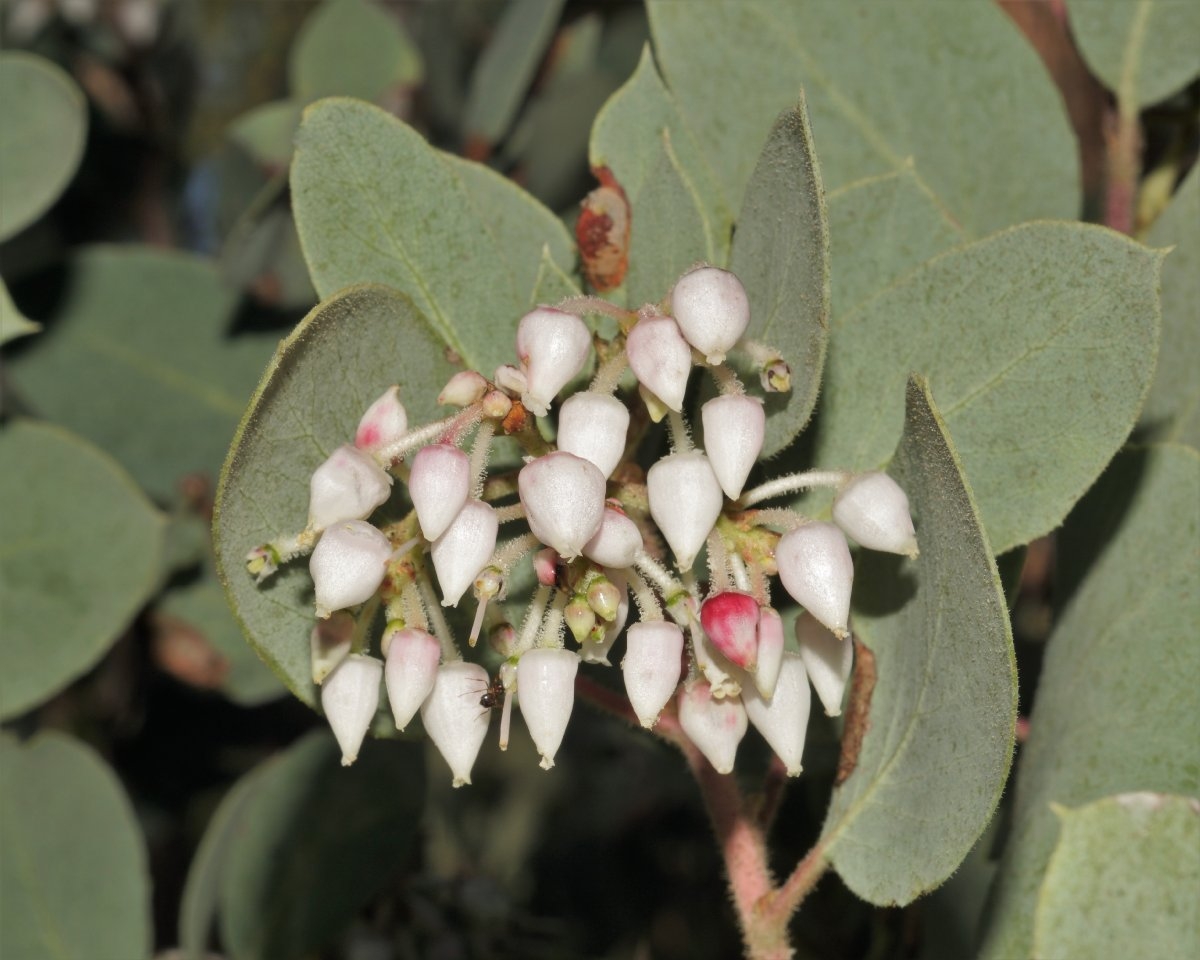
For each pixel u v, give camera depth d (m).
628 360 0.22
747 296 0.23
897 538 0.22
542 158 0.31
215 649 0.31
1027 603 0.34
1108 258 0.23
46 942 0.28
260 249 0.30
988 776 0.22
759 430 0.22
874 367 0.24
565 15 0.34
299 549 0.22
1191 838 0.22
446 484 0.22
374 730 0.24
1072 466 0.23
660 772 0.40
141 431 0.31
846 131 0.26
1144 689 0.24
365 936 0.32
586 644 0.22
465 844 0.42
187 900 0.29
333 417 0.23
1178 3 0.27
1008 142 0.27
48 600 0.29
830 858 0.23
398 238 0.24
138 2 0.39
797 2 0.26
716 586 0.22
